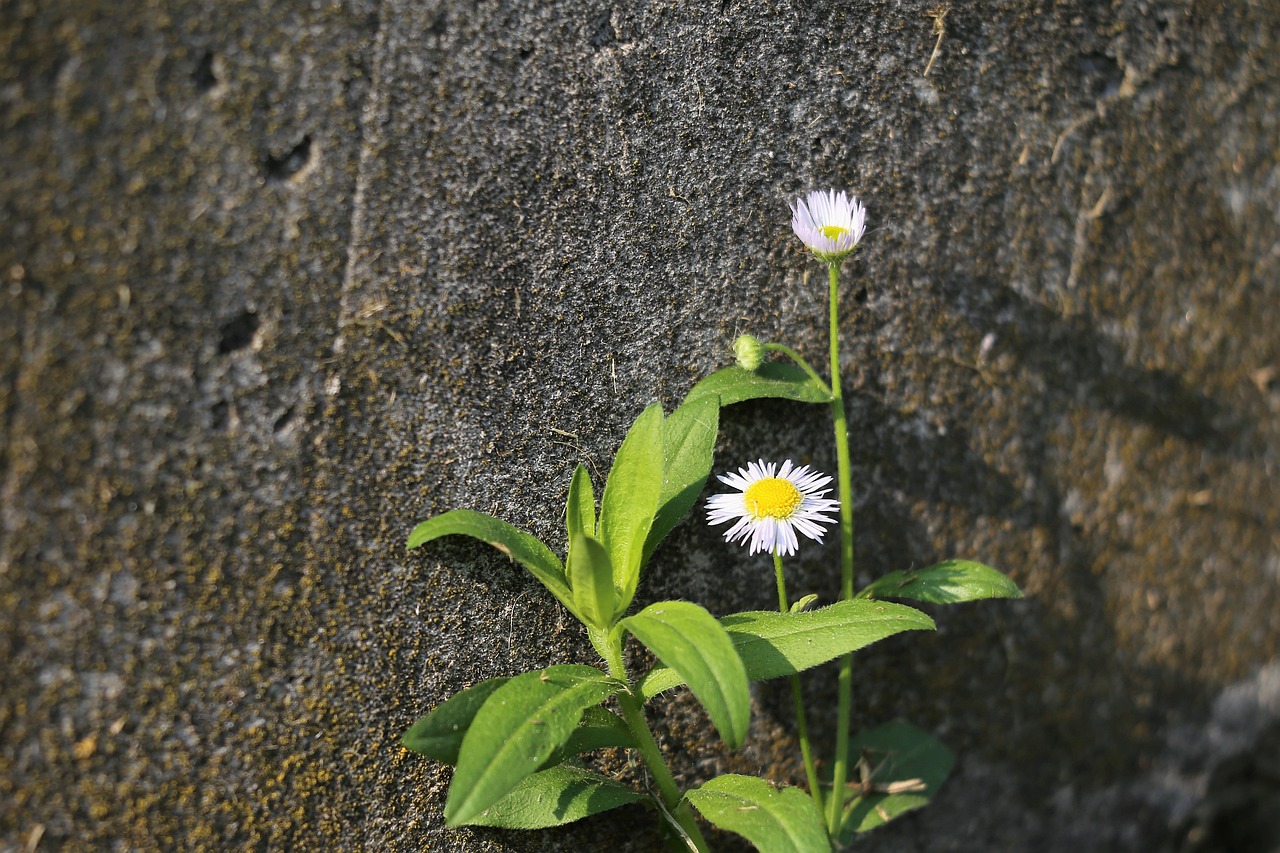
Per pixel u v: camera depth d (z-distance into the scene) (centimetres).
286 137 37
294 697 37
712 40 39
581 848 39
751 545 39
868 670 41
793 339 40
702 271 39
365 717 37
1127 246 41
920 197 40
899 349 40
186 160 36
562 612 38
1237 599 43
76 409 36
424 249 37
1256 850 44
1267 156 42
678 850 38
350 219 37
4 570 36
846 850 41
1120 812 43
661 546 39
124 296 36
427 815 38
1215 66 42
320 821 37
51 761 36
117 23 36
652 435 37
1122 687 42
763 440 40
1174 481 42
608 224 38
